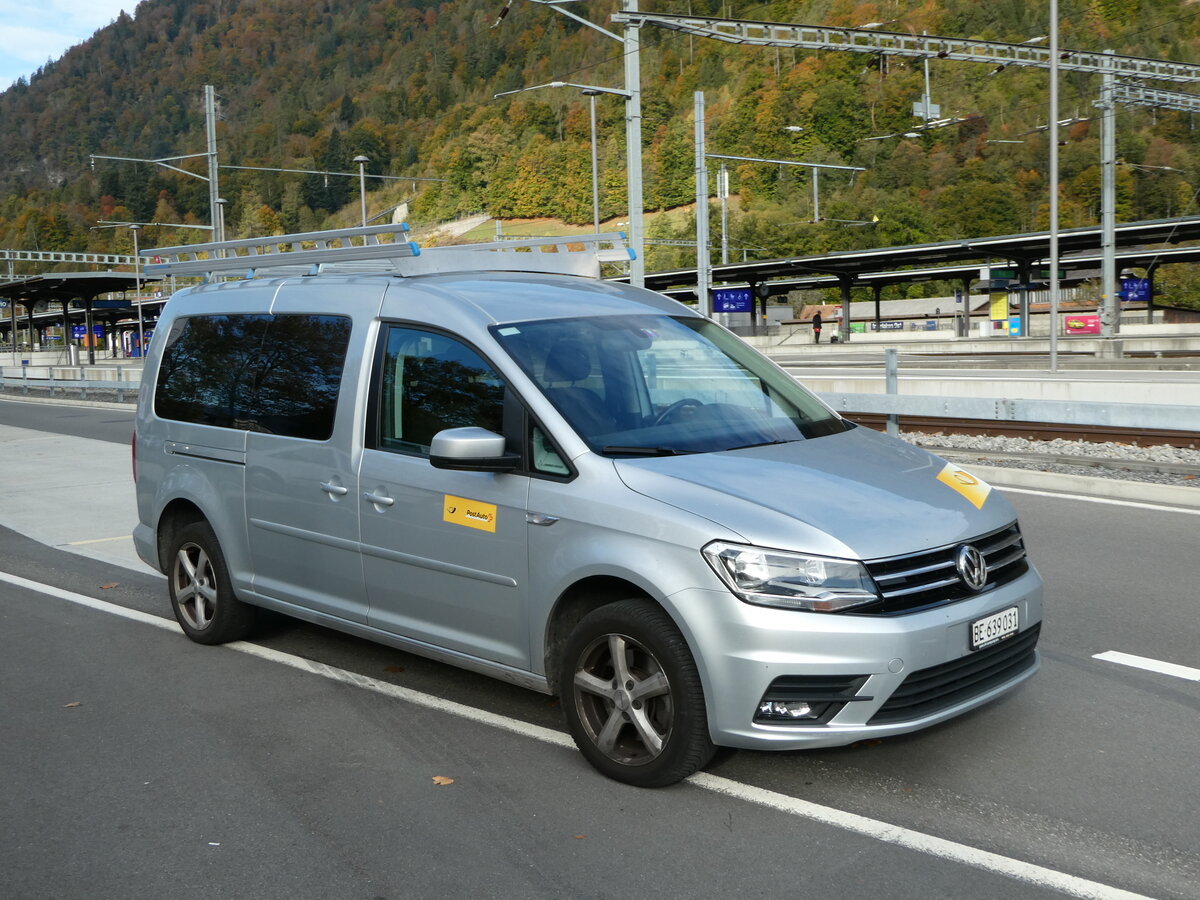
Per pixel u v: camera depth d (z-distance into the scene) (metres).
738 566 3.87
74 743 4.89
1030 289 57.59
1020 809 3.98
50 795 4.34
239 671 5.83
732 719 3.90
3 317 124.19
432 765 4.52
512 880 3.57
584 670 4.32
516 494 4.49
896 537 3.96
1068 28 122.94
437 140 165.88
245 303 6.05
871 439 4.91
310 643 6.29
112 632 6.70
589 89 19.39
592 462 4.32
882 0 123.38
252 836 3.94
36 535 10.00
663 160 133.88
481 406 4.70
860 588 3.82
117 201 199.75
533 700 5.26
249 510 5.80
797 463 4.39
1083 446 12.91
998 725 4.78
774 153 124.44
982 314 96.06
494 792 4.24
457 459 4.37
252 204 188.38
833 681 3.81
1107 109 32.03
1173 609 6.39
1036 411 11.38
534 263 5.88
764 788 4.20
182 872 3.69
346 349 5.32
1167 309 80.94
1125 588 6.86
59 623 6.95
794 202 119.25
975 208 113.06
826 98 122.50
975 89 121.12
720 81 145.25
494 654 4.69
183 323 6.48
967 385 19.86
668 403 4.74
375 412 5.14
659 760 4.11
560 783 4.30
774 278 74.94
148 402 6.56
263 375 5.79
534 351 4.73
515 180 135.50
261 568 5.81
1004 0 122.69
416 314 5.06
